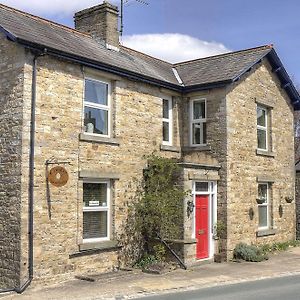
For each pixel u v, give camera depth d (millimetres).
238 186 17703
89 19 17891
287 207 20938
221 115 17391
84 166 14203
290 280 13711
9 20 14000
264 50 19219
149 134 16609
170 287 12508
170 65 20625
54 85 13578
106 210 15016
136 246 15680
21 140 12688
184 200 15492
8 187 12867
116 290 12148
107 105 15406
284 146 20984
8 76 13203
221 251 16906
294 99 21672
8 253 12688
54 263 13172
